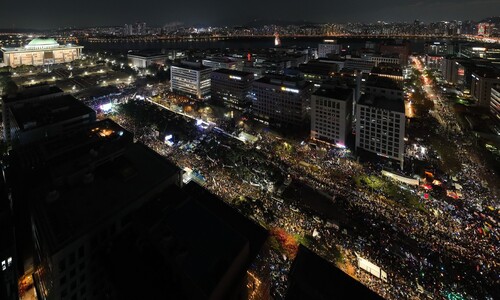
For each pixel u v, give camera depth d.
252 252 66.88
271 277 92.31
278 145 195.62
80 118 152.62
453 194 141.38
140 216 69.25
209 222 67.81
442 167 171.12
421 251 107.62
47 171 88.50
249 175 150.62
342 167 168.00
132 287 57.94
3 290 78.38
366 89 199.00
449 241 111.88
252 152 181.75
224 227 66.62
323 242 110.25
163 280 58.75
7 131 173.00
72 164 86.31
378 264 101.38
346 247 108.31
